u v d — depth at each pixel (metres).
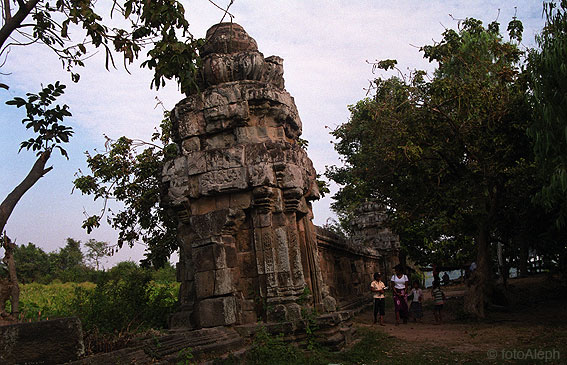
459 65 14.76
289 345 8.11
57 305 14.01
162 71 6.50
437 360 7.96
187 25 6.60
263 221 9.28
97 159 14.18
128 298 11.20
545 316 12.49
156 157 14.35
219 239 9.15
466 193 13.55
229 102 9.79
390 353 8.66
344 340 9.02
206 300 8.79
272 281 8.98
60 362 5.03
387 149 13.45
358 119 17.75
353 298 17.11
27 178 6.39
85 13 6.41
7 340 4.70
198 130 10.02
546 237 14.77
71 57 7.76
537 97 9.97
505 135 12.47
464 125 12.75
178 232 10.04
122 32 6.85
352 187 18.48
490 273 14.45
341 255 16.84
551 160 9.91
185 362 6.41
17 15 6.52
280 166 9.45
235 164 9.45
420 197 14.82
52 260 46.19
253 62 9.98
